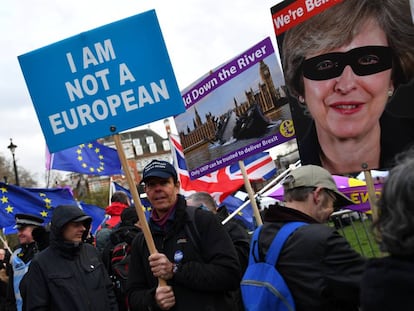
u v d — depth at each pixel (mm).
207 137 5324
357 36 3445
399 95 3355
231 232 4191
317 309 2582
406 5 3295
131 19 3750
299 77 3660
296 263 2654
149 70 3721
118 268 5082
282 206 2934
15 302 6250
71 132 3754
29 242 6094
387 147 3404
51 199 8789
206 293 3375
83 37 3764
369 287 1911
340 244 2598
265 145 4844
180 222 3492
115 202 7066
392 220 1869
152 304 3434
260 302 2711
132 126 3707
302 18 3615
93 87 3744
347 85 3490
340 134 3529
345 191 5238
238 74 4996
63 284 4410
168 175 3514
